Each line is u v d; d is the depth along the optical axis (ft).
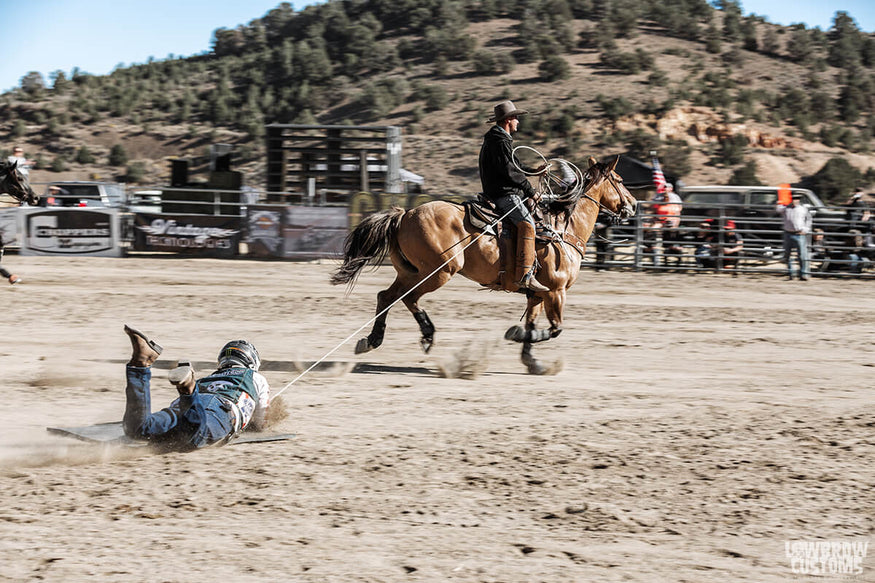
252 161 300.20
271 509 18.90
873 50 401.70
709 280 70.18
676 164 239.30
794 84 357.00
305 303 52.65
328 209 77.77
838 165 225.56
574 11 441.68
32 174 301.22
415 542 17.31
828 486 21.27
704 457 23.41
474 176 249.96
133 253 80.33
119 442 22.25
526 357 34.63
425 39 417.49
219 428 22.40
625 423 26.84
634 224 75.97
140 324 44.21
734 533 18.21
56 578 15.26
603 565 16.44
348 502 19.48
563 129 274.57
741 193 82.02
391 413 27.55
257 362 24.68
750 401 30.30
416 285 32.81
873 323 50.47
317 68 398.21
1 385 30.30
